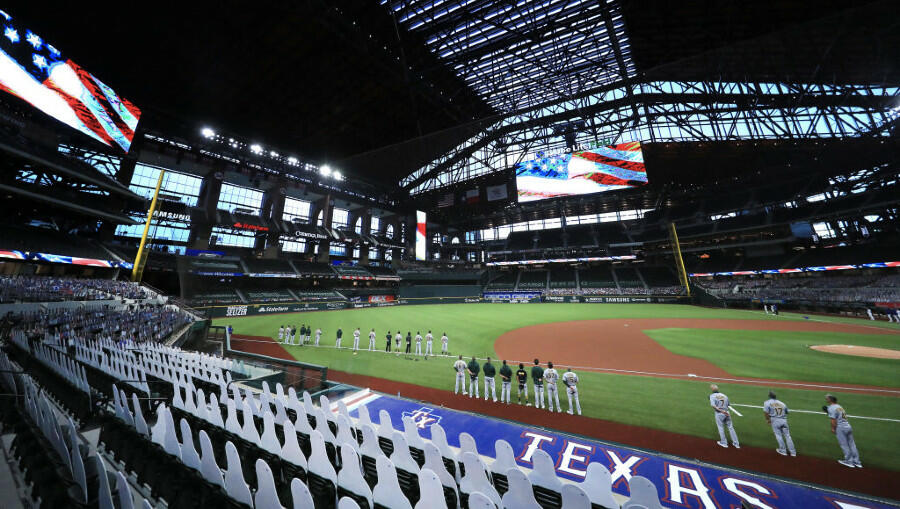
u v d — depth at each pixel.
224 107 34.19
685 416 9.29
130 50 26.45
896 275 36.59
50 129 26.02
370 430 5.08
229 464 3.82
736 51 21.91
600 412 9.72
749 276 49.59
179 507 3.83
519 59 34.34
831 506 5.17
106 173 32.03
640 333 25.02
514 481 3.72
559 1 26.55
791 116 23.53
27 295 19.95
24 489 3.91
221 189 43.78
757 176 42.47
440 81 35.91
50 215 28.98
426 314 39.31
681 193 49.72
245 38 26.30
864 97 19.02
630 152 42.25
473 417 8.88
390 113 37.78
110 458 5.18
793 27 17.92
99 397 6.42
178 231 38.56
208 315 30.97
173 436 4.66
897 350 17.19
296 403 6.54
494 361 16.66
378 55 29.27
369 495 3.92
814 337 21.69
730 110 26.31
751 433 8.18
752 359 15.78
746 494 5.49
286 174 45.78
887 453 6.99
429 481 3.32
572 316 37.38
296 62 29.11
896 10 15.18
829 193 41.50
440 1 26.28
